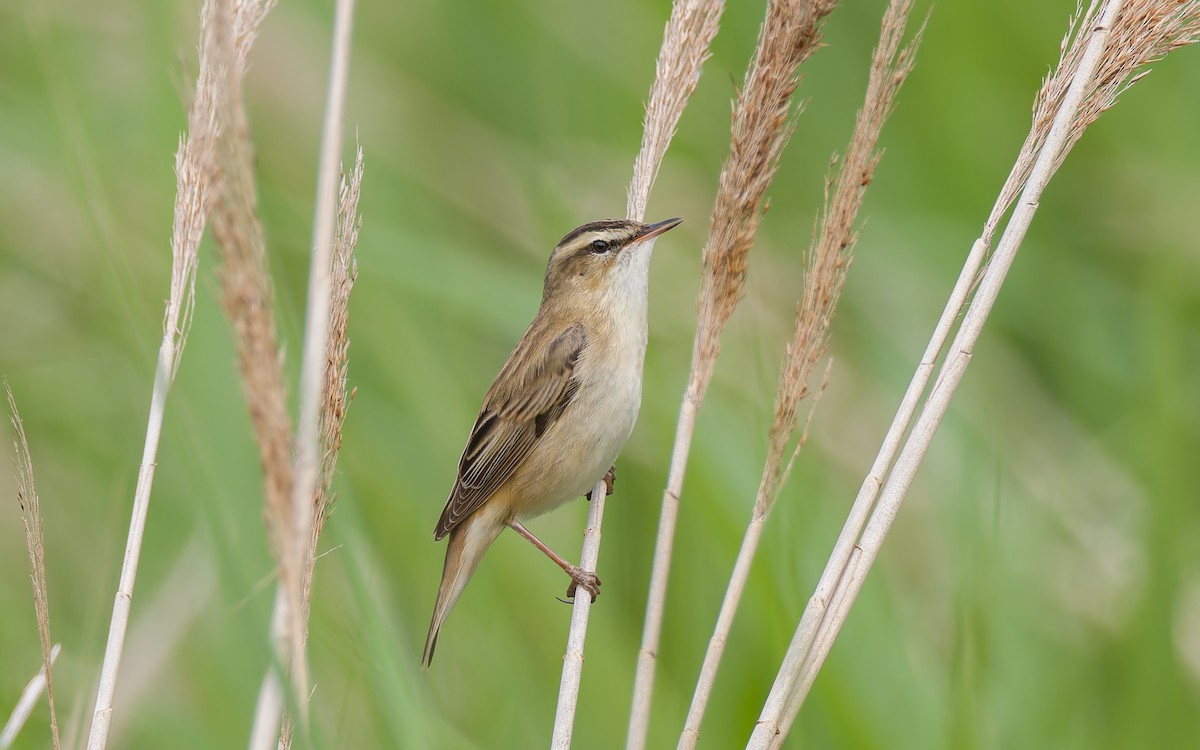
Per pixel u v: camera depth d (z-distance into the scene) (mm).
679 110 9438
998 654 10703
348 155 14180
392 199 13992
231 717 9461
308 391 5711
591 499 10383
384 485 11414
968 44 15352
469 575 10312
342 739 8203
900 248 14922
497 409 10422
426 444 11758
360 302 11867
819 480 12094
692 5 8836
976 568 9133
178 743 9961
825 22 7547
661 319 13945
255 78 14617
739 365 13031
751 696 10117
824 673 9664
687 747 7230
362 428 11758
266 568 8234
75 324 12859
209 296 9141
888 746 9734
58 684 10031
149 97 11250
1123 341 14164
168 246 11078
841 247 7191
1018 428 13555
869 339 14492
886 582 10562
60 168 12023
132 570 6980
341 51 6156
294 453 6012
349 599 8500
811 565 10984
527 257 14477
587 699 10328
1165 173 14703
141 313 9023
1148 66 15078
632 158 15148
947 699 9875
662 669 10719
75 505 12367
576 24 15656
